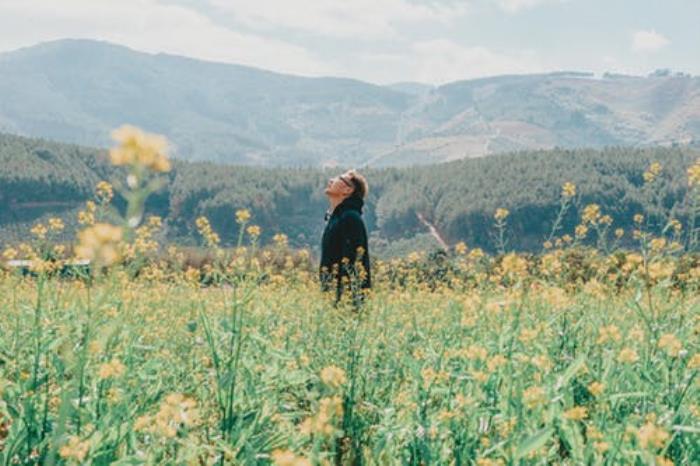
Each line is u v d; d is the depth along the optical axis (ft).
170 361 13.99
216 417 11.94
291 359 13.99
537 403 9.72
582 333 15.52
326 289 24.34
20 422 9.84
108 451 9.09
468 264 23.38
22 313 15.15
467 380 12.42
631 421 10.22
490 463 9.07
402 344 16.70
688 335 13.76
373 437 11.71
